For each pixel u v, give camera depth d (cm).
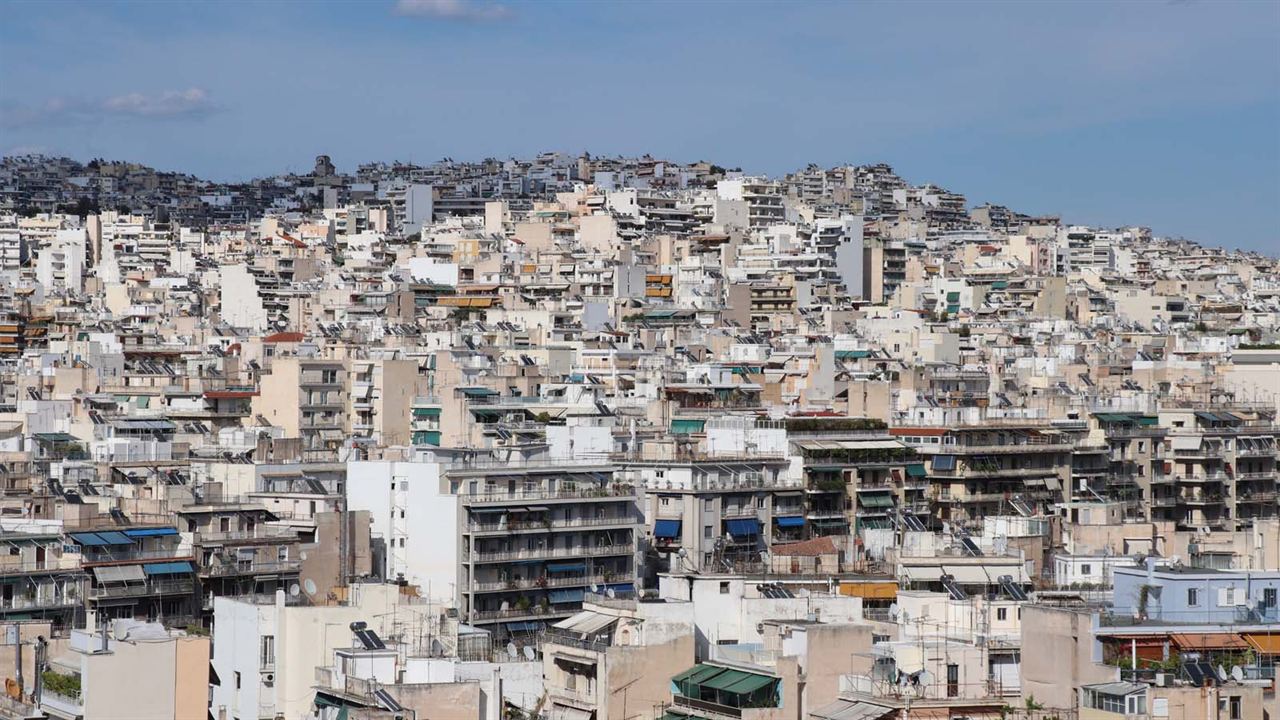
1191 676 19675
